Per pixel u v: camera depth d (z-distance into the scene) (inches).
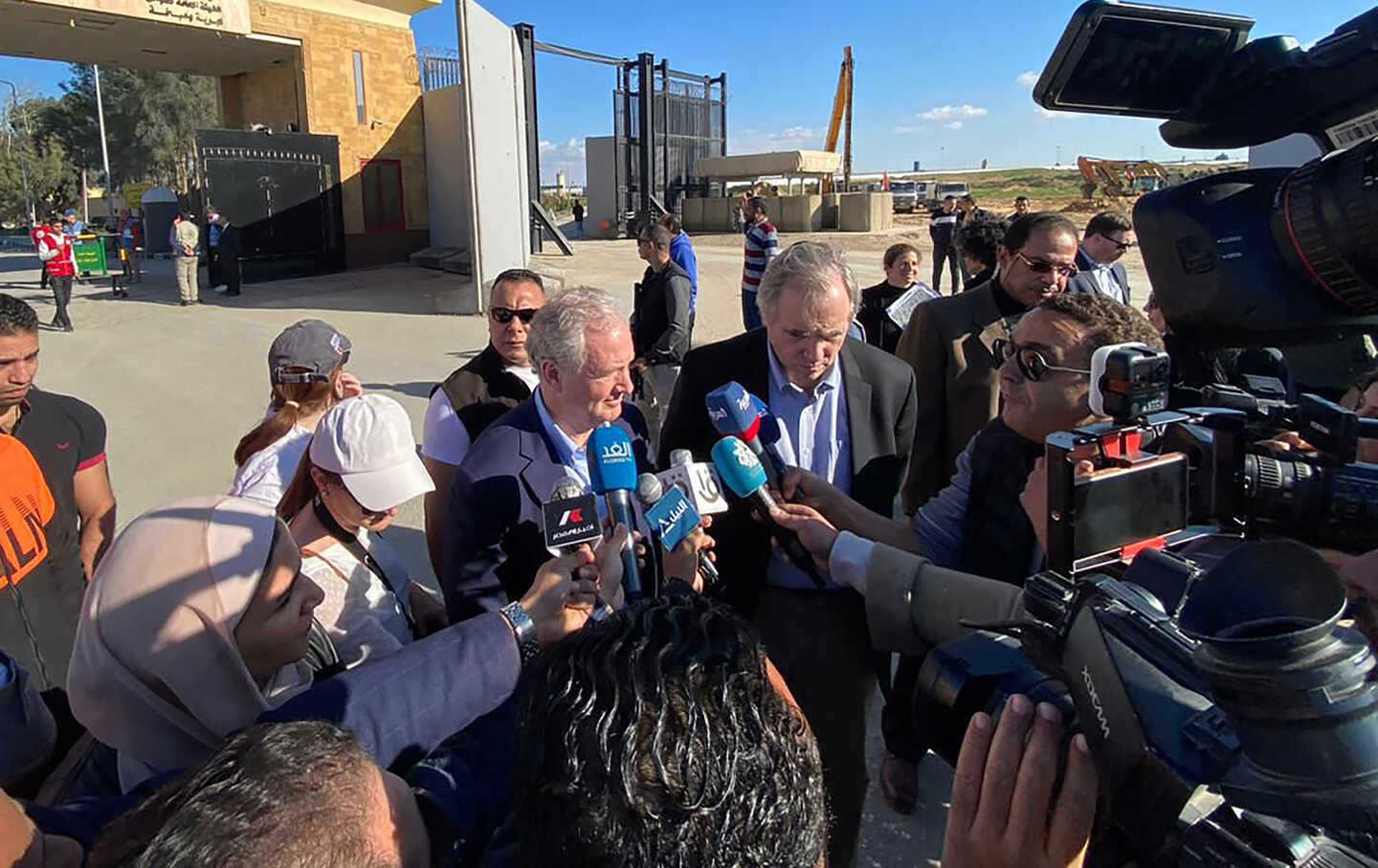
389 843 37.7
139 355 428.5
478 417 120.1
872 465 99.3
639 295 229.1
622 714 32.9
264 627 58.2
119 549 55.4
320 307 589.9
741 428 83.9
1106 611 38.4
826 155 1391.5
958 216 639.8
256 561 57.1
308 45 767.1
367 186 827.4
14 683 56.0
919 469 137.3
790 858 32.5
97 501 111.0
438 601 100.8
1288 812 29.1
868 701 92.7
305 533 81.7
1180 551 48.4
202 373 384.8
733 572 94.8
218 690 54.6
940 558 87.3
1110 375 48.9
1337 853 31.9
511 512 85.6
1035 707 41.8
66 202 2164.1
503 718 59.3
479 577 85.1
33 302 641.6
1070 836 38.7
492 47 558.3
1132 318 72.4
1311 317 56.9
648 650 35.5
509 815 46.8
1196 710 34.1
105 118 1897.1
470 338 471.5
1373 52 55.0
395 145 844.0
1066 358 72.2
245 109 874.8
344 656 77.8
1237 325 60.0
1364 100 57.5
